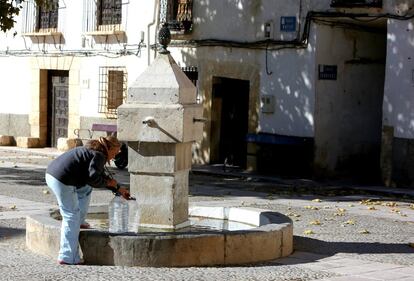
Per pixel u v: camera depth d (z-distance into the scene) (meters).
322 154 24.47
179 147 11.80
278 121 25.23
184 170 12.02
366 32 25.38
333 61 24.61
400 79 22.19
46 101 34.03
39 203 16.98
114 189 10.92
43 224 11.30
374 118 25.84
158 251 10.54
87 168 10.62
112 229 11.53
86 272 10.08
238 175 24.77
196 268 10.52
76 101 32.28
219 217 13.60
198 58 27.72
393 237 13.79
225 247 10.83
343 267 10.87
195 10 27.78
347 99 25.08
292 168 24.75
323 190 21.72
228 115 27.44
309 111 24.33
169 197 11.77
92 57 31.64
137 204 11.62
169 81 11.72
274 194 20.41
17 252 11.43
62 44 32.84
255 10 25.84
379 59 25.89
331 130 24.70
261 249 11.16
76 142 31.41
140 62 29.89
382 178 22.59
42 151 31.94
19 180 21.77
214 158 27.50
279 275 10.17
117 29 30.48
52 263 10.66
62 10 32.78
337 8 23.59
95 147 10.75
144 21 29.64
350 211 17.31
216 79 27.36
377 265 11.09
